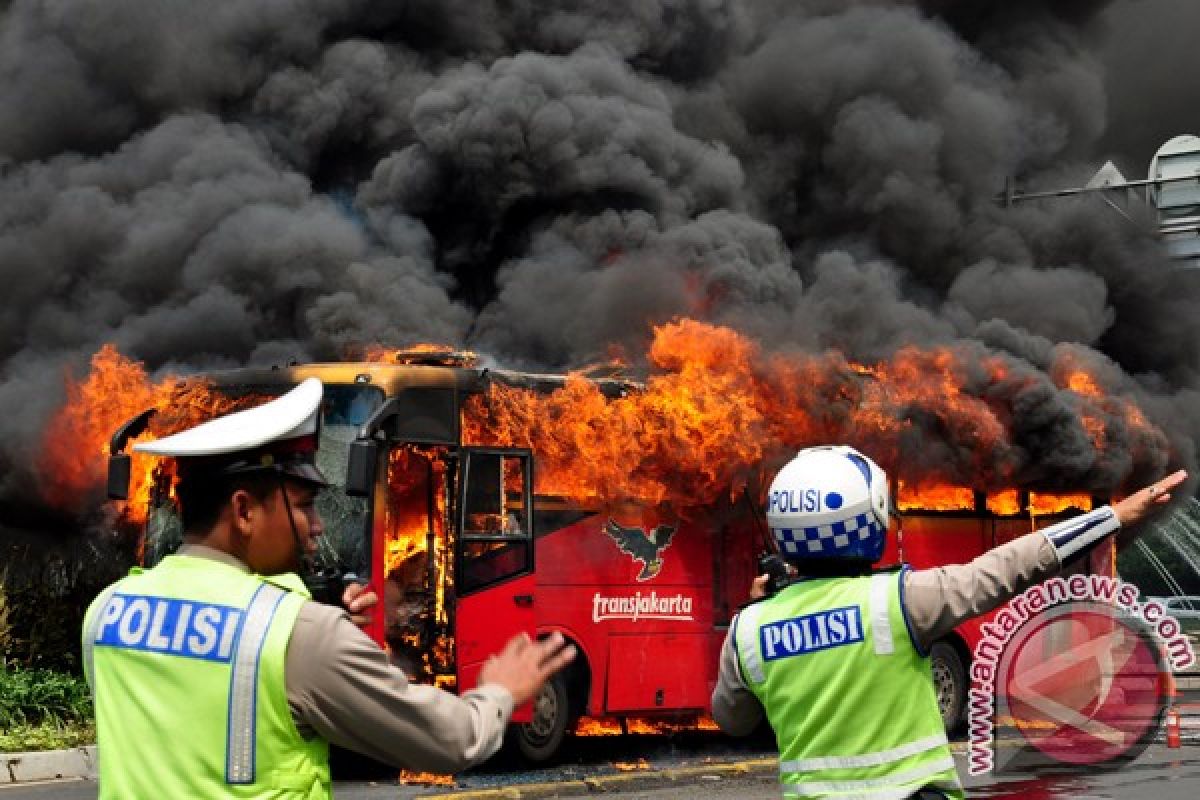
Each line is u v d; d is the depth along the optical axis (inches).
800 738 132.6
